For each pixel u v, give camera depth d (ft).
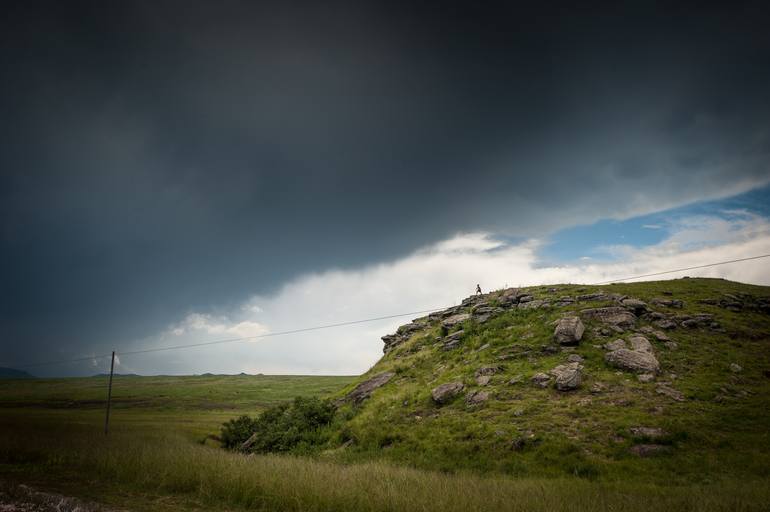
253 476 54.19
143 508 45.75
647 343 107.04
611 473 66.74
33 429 137.08
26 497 48.44
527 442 79.30
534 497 48.26
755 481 57.93
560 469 70.44
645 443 73.36
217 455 74.13
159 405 426.51
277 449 113.39
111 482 60.18
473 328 144.66
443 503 44.21
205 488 53.06
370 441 99.96
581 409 86.22
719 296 140.15
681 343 110.22
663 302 133.18
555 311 136.15
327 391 560.20
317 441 113.19
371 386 137.18
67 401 447.83
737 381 92.22
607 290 151.33
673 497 51.24
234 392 551.59
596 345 111.04
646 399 86.84
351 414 121.39
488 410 94.68
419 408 108.06
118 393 530.27
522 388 100.32
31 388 599.98
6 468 71.77
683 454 69.67
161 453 75.56
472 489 51.67
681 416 79.77
